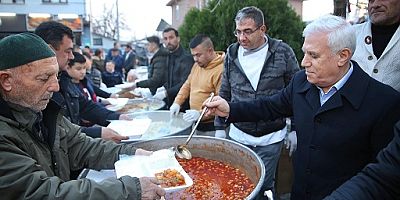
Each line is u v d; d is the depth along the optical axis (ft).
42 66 3.48
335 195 2.92
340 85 4.40
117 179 3.53
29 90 3.47
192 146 6.34
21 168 3.16
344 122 4.34
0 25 57.93
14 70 3.41
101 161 5.02
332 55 4.20
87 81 11.28
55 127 4.15
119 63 34.50
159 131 7.94
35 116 3.71
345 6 8.43
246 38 7.51
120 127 7.02
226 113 6.05
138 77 23.00
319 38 4.19
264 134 7.95
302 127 4.84
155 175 4.59
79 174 4.95
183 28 16.44
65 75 6.87
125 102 11.29
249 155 5.38
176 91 12.16
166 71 13.38
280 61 7.55
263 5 12.73
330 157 4.51
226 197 4.79
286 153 9.26
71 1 62.54
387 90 4.28
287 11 12.97
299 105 4.96
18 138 3.44
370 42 5.99
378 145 4.20
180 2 54.54
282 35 12.51
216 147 6.11
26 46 3.43
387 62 5.69
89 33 76.59
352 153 4.39
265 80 7.63
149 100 12.13
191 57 12.80
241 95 7.98
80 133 5.09
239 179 5.37
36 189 3.14
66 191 3.22
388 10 5.49
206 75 9.79
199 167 5.89
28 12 60.29
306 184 4.83
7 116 3.46
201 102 9.87
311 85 4.84
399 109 4.16
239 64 7.97
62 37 6.23
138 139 6.37
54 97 6.34
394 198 2.82
